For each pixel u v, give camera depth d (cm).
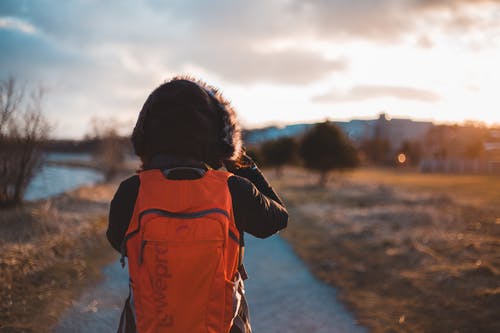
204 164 134
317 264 586
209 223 117
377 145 7806
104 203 1042
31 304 377
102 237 681
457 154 6931
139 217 120
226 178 130
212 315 116
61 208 870
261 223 135
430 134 8812
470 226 786
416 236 688
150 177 127
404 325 362
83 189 1302
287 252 679
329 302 435
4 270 422
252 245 743
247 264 604
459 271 469
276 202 146
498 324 334
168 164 131
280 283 507
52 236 593
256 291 477
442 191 1716
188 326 113
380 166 7238
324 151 2188
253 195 132
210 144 138
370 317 386
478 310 364
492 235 696
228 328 120
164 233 115
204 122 134
